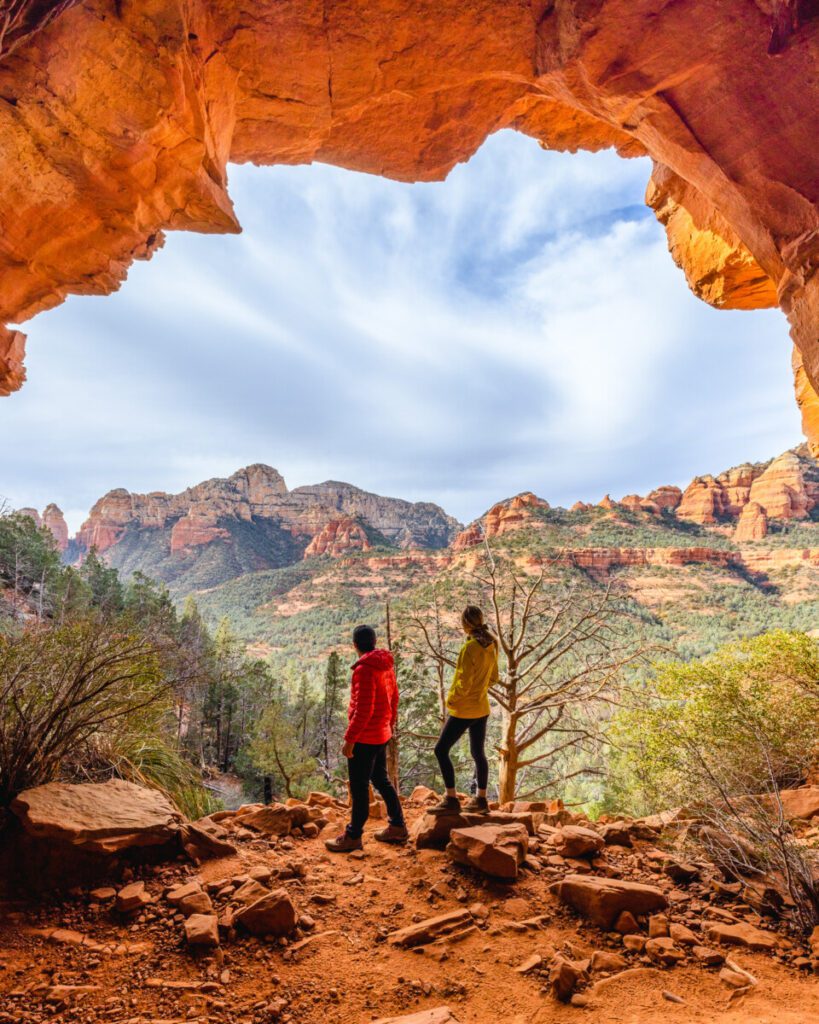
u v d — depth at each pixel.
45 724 3.64
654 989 2.35
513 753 10.45
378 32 5.13
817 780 4.52
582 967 2.48
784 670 5.39
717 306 8.20
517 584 11.69
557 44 4.96
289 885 3.30
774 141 4.38
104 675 4.07
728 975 2.40
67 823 3.10
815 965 2.46
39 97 3.89
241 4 4.81
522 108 6.80
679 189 7.21
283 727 24.50
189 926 2.68
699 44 4.41
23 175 4.20
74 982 2.37
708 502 155.00
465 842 3.52
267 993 2.35
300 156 6.70
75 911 2.88
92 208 4.65
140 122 4.23
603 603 10.89
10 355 5.49
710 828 3.60
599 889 2.97
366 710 3.84
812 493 147.00
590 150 7.85
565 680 11.00
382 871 3.54
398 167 7.15
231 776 31.31
